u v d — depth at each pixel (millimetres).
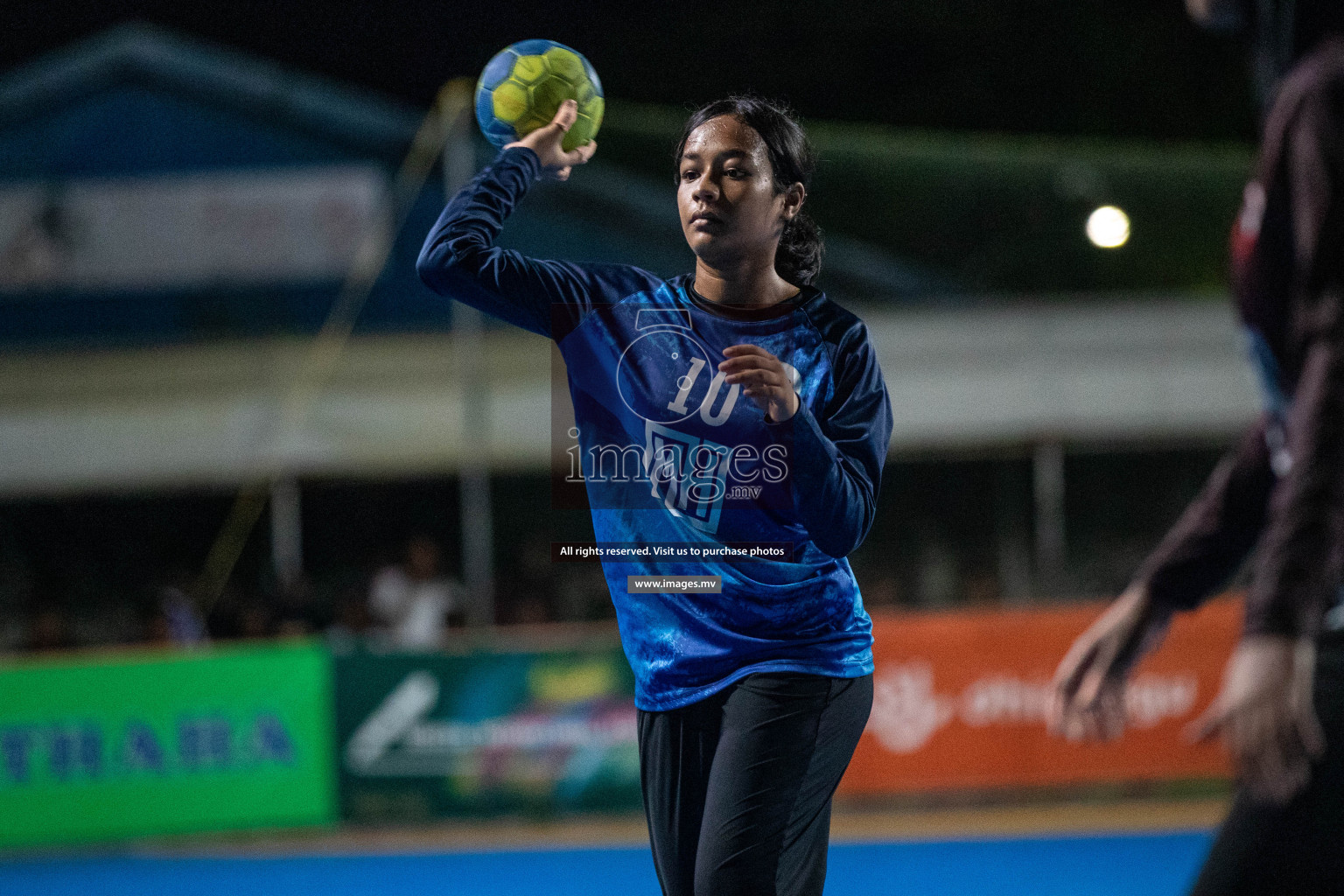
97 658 20656
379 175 27203
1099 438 25906
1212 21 4531
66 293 27156
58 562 33781
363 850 19594
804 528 6270
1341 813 4312
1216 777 20859
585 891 16844
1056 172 27859
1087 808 20844
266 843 20344
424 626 24469
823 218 27641
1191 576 5750
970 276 27500
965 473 29625
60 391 26594
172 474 26094
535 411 25594
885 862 17781
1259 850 4410
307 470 26078
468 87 26688
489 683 21094
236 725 20797
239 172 27547
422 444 25641
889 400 6363
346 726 20984
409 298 26562
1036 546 28969
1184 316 25703
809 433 5742
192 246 27016
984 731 21109
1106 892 15953
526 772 20984
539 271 6367
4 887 17984
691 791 6402
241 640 24719
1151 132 49344
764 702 6227
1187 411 25469
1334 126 3746
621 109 29188
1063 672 5934
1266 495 5602
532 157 6805
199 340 26906
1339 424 3426
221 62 28156
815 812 6289
